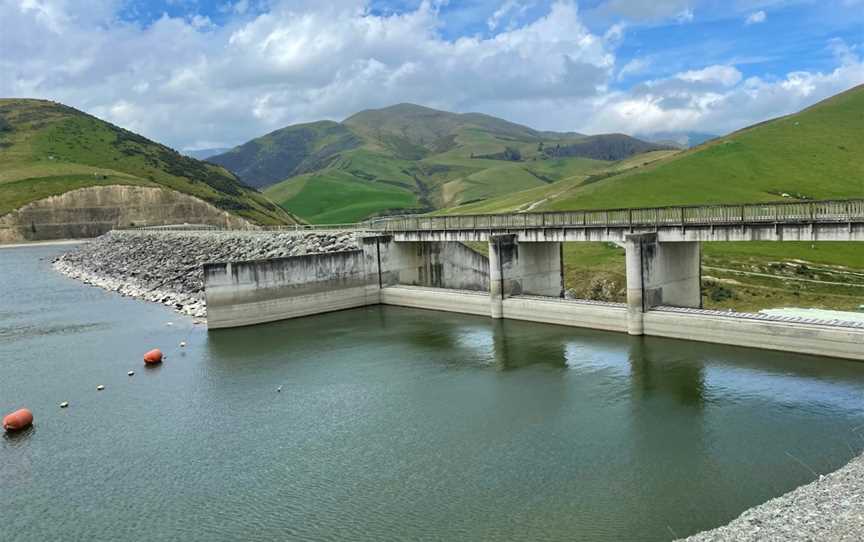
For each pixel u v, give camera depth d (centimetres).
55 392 4534
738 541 2225
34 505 2920
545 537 2425
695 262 6159
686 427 3438
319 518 2667
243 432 3681
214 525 2670
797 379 4078
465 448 3300
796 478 2806
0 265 13925
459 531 2500
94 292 9275
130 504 2891
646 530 2436
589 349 5134
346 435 3556
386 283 7888
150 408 4150
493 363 4881
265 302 6719
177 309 7531
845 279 7194
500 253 6488
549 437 3388
